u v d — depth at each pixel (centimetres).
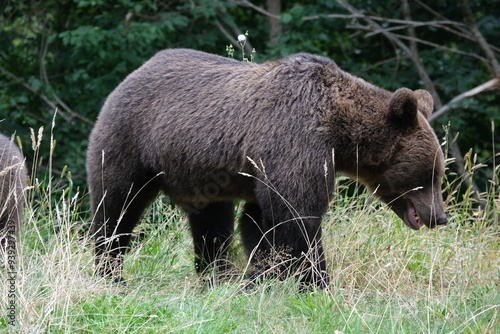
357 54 2683
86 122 2398
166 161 1096
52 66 2586
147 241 1154
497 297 968
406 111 1020
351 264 1055
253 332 829
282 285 980
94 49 2275
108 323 802
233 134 1039
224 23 2612
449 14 2570
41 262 926
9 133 2436
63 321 781
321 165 995
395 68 2453
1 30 2678
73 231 1170
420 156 1028
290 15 2300
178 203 1152
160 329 798
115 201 1121
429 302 902
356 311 844
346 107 1021
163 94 1105
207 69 1108
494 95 2497
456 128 2344
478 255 1091
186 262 1187
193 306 885
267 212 1021
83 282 873
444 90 2447
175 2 2581
